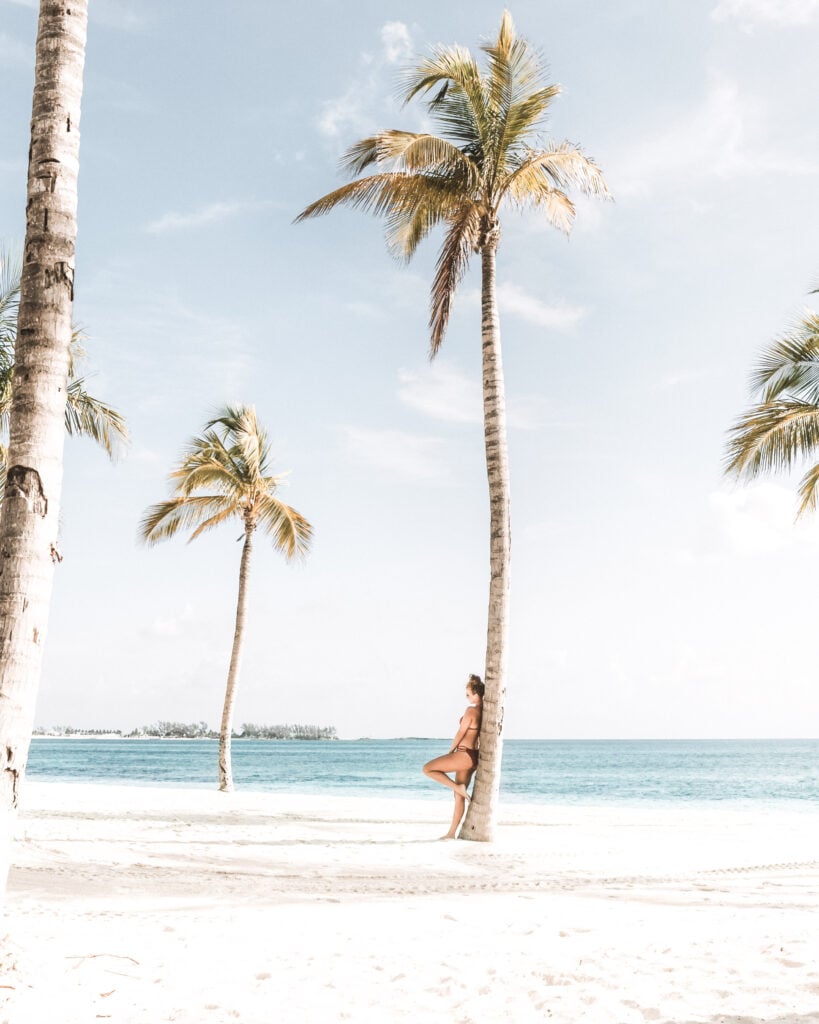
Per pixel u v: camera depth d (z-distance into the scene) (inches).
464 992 158.1
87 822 490.6
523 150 498.3
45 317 178.4
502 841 443.2
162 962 173.2
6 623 162.6
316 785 1919.3
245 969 171.2
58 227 183.2
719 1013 143.8
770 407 578.2
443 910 244.4
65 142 187.6
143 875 302.8
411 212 503.5
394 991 158.2
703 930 217.2
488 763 440.8
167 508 853.2
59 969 160.9
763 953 186.7
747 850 420.5
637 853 404.2
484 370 477.4
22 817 505.7
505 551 456.1
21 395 174.4
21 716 161.8
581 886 303.9
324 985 161.3
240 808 647.8
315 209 492.1
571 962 180.2
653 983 163.3
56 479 175.2
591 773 2571.4
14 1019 134.6
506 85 473.7
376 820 576.4
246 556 860.0
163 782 1743.4
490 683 448.5
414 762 3430.1
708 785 1932.8
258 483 848.3
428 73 468.4
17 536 167.0
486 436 470.0
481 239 495.8
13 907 227.0
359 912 238.4
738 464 586.2
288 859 361.1
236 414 863.1
